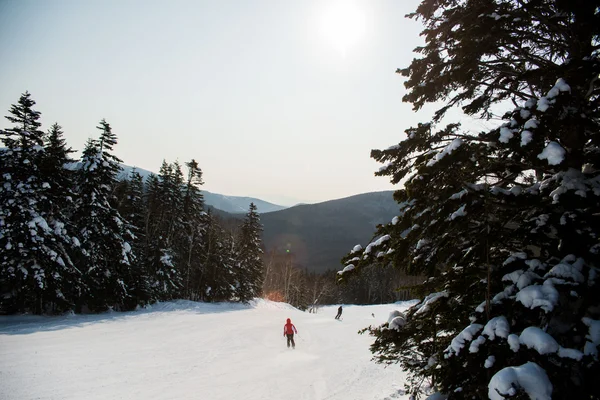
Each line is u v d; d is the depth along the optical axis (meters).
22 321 20.31
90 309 26.75
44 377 10.05
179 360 13.64
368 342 20.66
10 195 20.89
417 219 5.12
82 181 26.38
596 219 3.71
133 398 9.14
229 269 44.66
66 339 15.72
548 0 4.67
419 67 5.96
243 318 29.34
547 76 4.62
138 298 29.30
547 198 4.24
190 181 42.50
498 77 5.67
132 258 27.97
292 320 31.23
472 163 4.50
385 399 9.38
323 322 31.00
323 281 75.69
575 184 3.75
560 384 3.17
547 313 3.32
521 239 4.51
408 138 5.36
